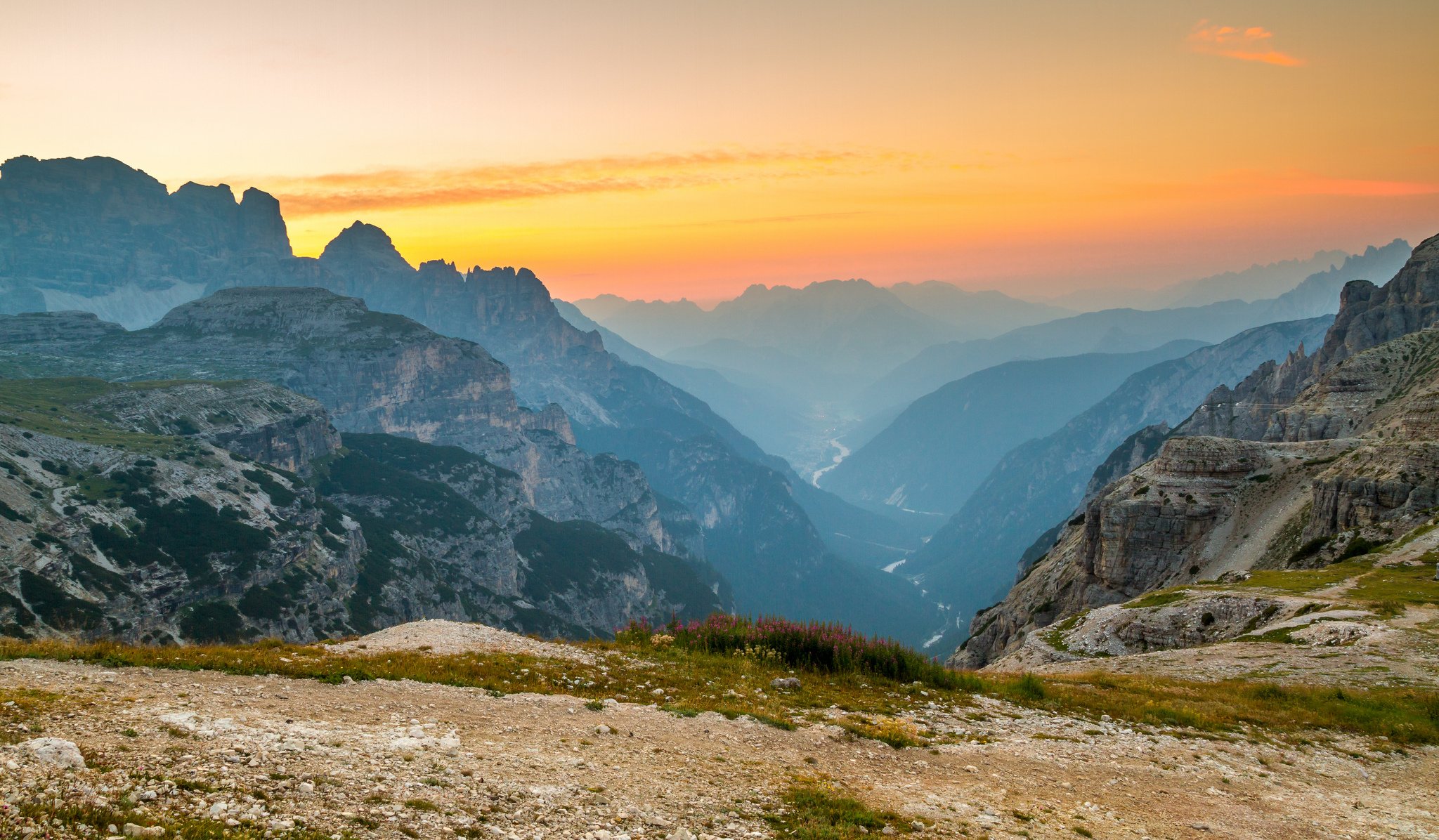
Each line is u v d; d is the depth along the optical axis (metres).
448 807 16.30
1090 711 34.56
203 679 24.02
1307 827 22.78
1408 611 54.44
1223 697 38.47
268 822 14.11
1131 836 20.70
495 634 37.44
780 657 38.31
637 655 37.03
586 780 19.36
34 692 19.92
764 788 20.94
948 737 28.64
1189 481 117.00
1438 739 32.84
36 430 191.12
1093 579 118.81
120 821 13.05
